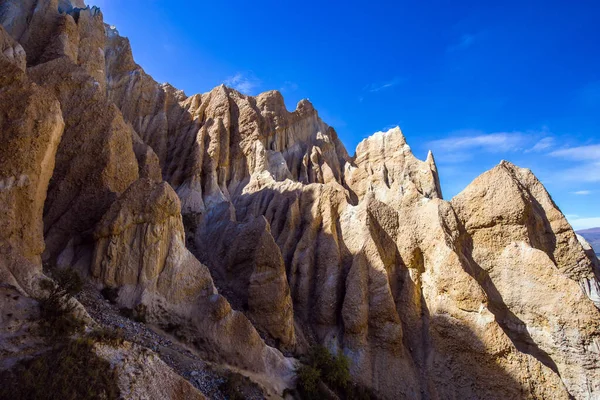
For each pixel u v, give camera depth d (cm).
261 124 5294
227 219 3666
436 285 2920
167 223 2356
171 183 4212
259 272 2808
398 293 3036
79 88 2758
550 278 2798
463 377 2531
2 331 1211
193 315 2198
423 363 2670
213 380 1795
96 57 3728
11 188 1675
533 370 2409
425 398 2525
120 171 2698
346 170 5709
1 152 1683
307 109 6322
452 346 2652
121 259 2205
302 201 3812
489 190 3253
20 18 3269
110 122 2750
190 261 2353
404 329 2858
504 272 2995
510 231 3111
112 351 1273
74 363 1155
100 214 2438
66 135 2617
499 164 3325
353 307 2830
